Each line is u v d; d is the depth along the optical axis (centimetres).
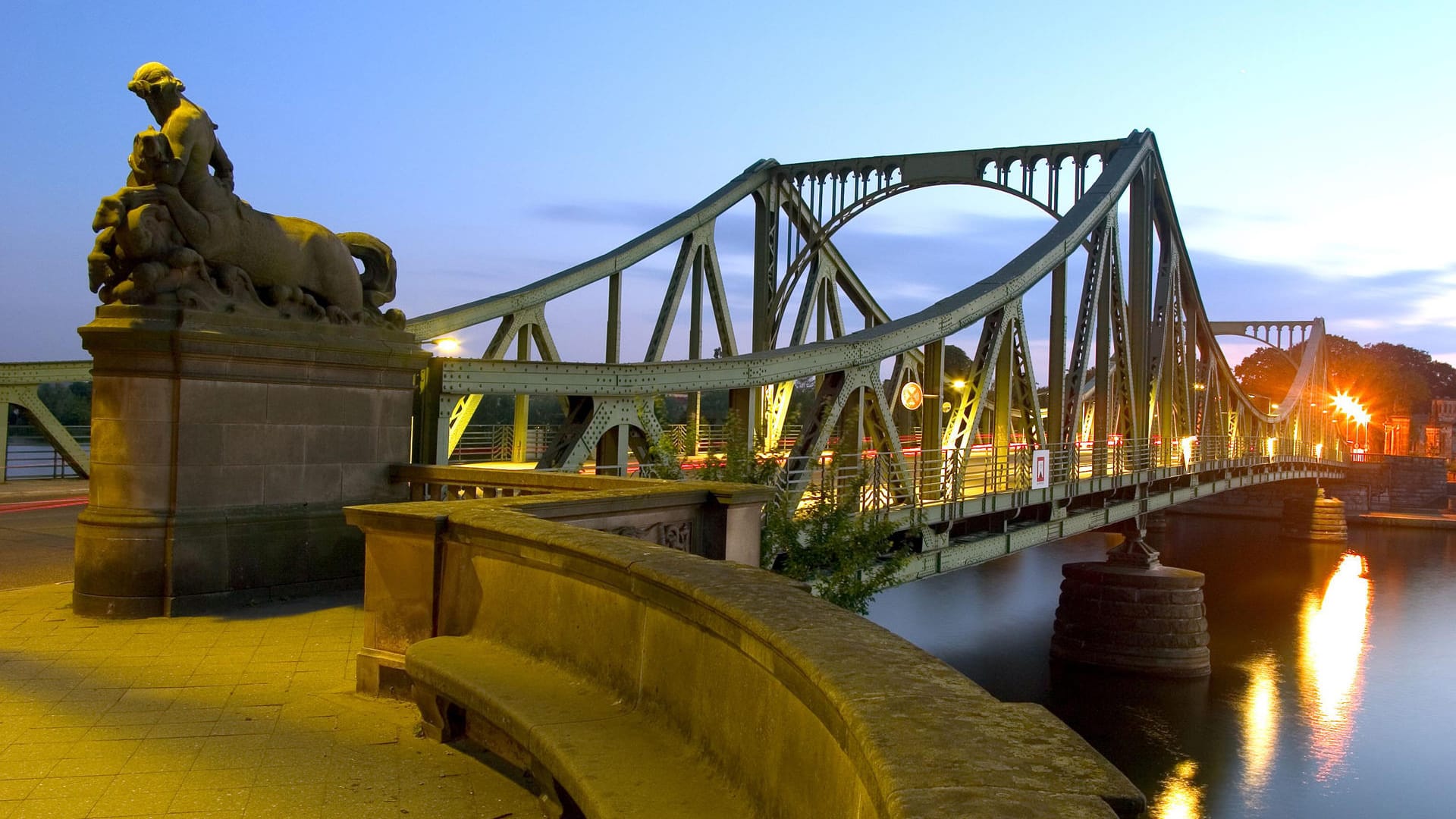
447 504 620
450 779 467
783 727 309
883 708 222
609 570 450
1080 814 167
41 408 2550
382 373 962
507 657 527
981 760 192
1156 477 3666
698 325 3244
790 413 3042
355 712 563
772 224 3675
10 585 1000
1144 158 3475
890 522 1536
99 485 815
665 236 3056
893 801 175
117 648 698
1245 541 8288
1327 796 2588
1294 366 11831
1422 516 9919
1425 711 3338
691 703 391
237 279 856
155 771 469
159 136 795
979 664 3866
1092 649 3781
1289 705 3391
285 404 883
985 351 2452
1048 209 3281
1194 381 4531
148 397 810
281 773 470
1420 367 16838
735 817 334
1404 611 5141
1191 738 3039
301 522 887
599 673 472
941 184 3475
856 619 310
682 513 745
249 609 834
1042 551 7162
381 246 992
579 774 370
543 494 677
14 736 515
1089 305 3133
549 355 2602
